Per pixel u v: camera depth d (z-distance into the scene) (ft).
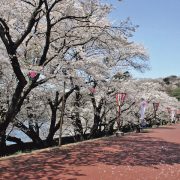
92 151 48.98
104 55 77.30
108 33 56.90
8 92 61.57
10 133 72.13
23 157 41.65
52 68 61.05
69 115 83.87
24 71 51.55
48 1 54.85
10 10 51.60
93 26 53.52
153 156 47.34
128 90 105.50
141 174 35.12
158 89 181.88
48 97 70.18
